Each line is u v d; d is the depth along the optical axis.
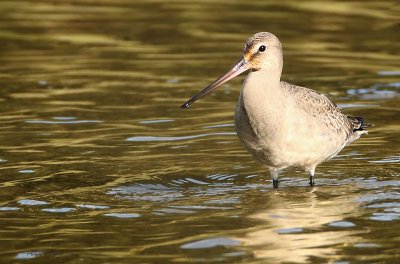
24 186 12.31
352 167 13.42
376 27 24.22
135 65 20.22
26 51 21.50
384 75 19.41
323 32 23.61
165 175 12.92
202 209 11.30
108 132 15.19
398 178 12.74
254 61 11.91
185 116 16.33
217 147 14.41
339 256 9.41
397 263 9.16
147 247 9.79
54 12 26.03
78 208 11.38
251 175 13.08
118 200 11.74
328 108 12.72
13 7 26.75
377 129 15.48
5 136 14.83
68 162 13.48
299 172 13.38
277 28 23.95
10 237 10.22
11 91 17.94
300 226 10.48
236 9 26.55
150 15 25.69
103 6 26.97
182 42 22.48
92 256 9.53
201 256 9.45
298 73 19.53
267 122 11.80
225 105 17.17
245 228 10.41
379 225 10.47
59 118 16.06
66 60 20.67
